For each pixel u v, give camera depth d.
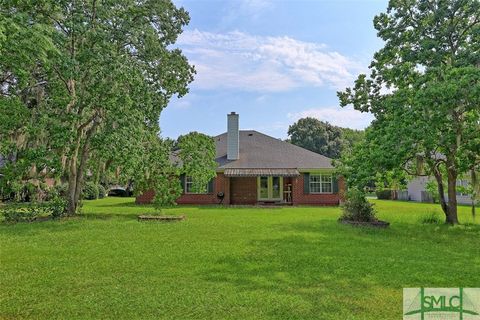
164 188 17.72
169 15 19.47
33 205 16.02
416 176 15.04
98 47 15.61
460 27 15.34
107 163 17.98
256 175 27.30
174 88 19.59
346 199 16.47
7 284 6.29
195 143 20.44
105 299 5.53
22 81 11.71
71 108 15.63
